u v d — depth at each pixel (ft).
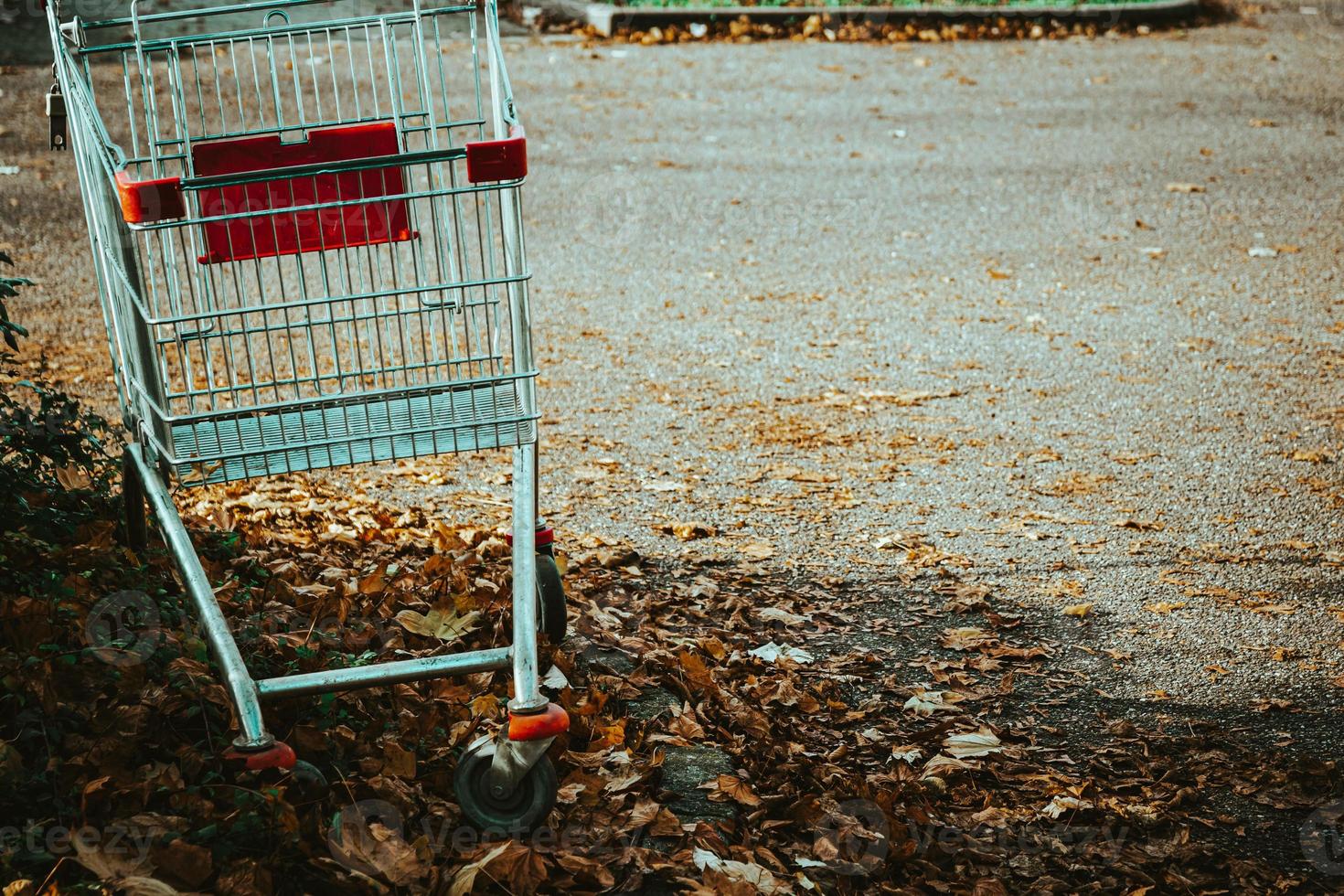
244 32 11.23
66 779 8.32
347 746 9.50
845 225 28.76
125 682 9.23
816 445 18.22
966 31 45.78
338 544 13.88
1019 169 32.55
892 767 10.70
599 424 18.84
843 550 15.03
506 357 20.80
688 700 11.21
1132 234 28.25
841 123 36.06
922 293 24.97
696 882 8.70
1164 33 46.88
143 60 10.94
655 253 26.84
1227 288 25.12
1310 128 36.06
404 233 11.68
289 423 10.64
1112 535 15.44
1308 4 51.55
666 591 13.74
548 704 8.88
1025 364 21.47
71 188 28.84
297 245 9.35
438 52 11.53
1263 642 13.00
